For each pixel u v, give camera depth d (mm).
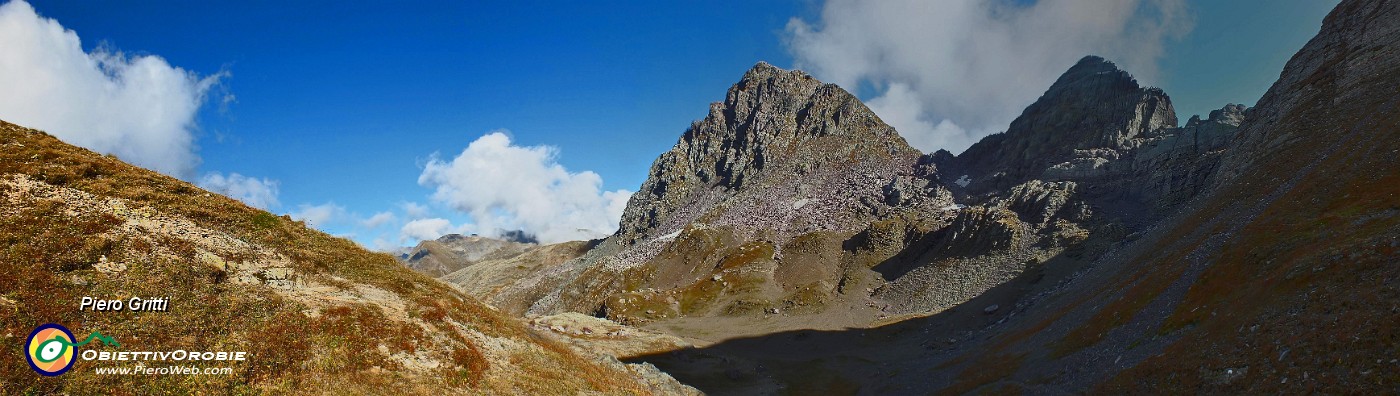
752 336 150750
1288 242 52688
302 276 31922
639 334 115500
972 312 133875
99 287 23125
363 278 35188
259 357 23594
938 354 104125
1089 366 55906
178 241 28688
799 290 191250
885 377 92625
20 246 23078
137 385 19859
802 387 91938
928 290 165625
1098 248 145125
